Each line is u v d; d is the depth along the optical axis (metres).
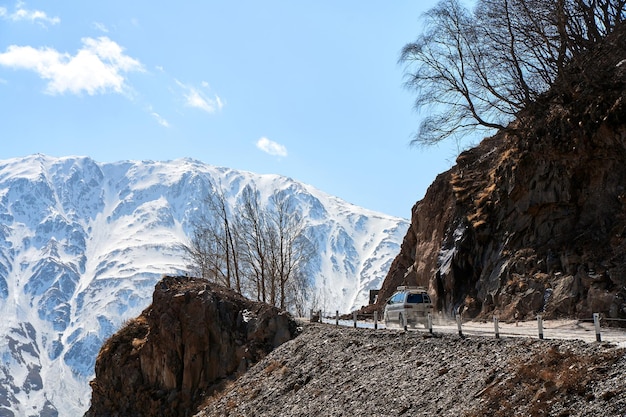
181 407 39.72
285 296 66.12
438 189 57.78
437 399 20.53
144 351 42.75
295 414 26.62
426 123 48.25
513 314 37.53
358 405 23.66
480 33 45.69
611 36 42.72
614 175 36.88
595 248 35.97
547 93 43.06
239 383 35.69
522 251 40.41
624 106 36.25
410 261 64.00
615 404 15.07
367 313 59.16
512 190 42.91
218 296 42.88
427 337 26.80
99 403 43.25
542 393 16.94
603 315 31.84
